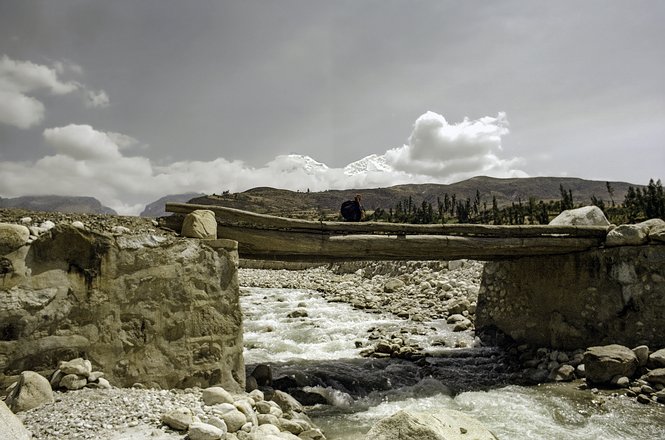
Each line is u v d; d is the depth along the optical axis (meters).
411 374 9.97
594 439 6.38
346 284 27.08
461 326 14.54
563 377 9.32
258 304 20.69
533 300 12.11
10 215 6.41
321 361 10.88
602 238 10.79
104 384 5.72
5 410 4.07
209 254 7.03
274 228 8.80
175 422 4.81
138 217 7.50
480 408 7.78
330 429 6.91
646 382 8.18
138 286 6.31
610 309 10.22
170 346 6.43
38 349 5.55
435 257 10.75
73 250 5.93
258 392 6.86
